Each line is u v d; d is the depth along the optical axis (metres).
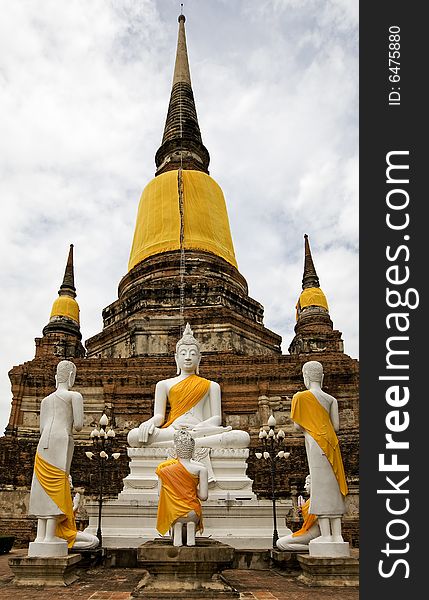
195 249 39.00
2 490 27.88
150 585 9.96
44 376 31.36
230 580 13.05
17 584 11.91
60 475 13.08
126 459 28.67
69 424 13.71
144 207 42.91
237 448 18.89
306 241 44.84
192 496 10.99
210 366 31.97
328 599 10.35
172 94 49.81
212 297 35.81
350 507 27.39
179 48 52.81
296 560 13.76
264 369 31.31
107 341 37.50
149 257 39.81
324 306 40.97
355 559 11.98
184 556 9.97
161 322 35.03
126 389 31.17
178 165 44.88
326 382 31.05
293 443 29.14
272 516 17.12
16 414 30.59
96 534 16.22
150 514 17.09
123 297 38.78
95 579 13.13
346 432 29.56
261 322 39.28
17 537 26.56
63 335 38.47
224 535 16.52
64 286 41.78
